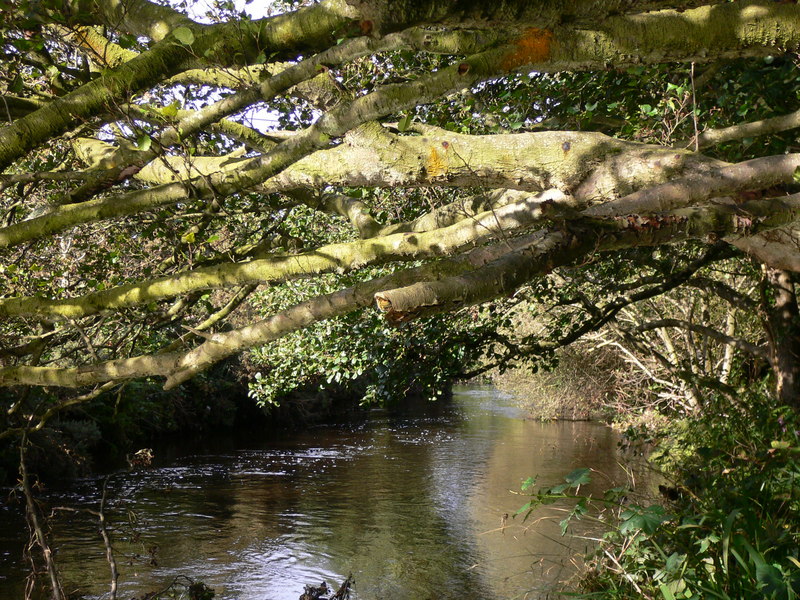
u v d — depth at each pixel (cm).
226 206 619
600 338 1833
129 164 391
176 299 607
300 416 2692
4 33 391
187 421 2423
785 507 419
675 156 322
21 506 1290
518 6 206
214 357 339
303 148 310
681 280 877
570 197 342
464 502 1373
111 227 634
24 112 429
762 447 592
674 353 1662
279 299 1088
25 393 576
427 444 2136
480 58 262
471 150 349
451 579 938
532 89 609
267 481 1602
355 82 501
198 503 1380
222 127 448
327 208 524
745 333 1561
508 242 326
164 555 1049
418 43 267
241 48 271
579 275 938
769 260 405
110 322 604
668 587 329
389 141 354
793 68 475
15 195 650
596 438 2150
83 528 1175
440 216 466
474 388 4797
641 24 247
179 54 279
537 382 2742
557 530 1079
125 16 303
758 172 300
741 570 327
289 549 1091
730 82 529
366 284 325
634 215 300
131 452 1959
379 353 966
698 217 301
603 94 600
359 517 1279
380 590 913
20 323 619
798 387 887
